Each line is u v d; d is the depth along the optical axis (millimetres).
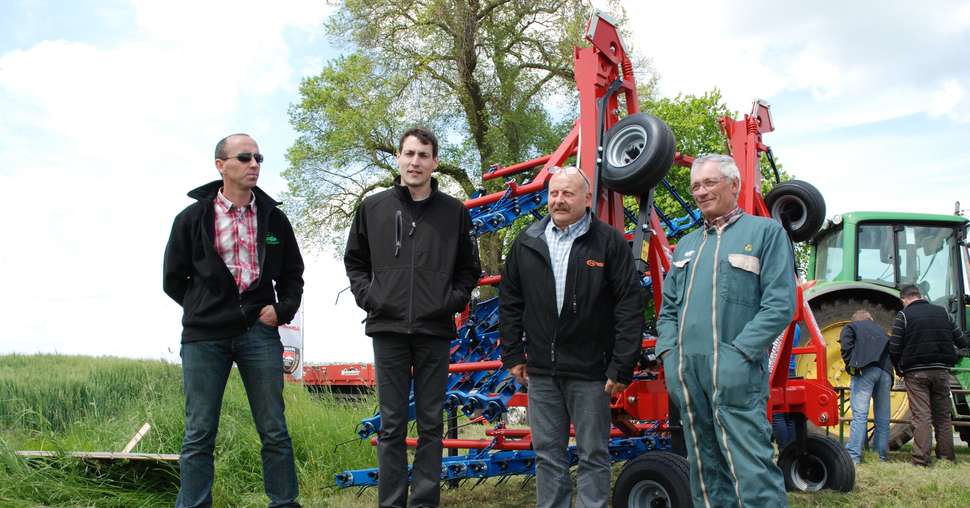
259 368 3404
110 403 6691
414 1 18109
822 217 5586
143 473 4383
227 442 4910
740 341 2883
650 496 3584
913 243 7941
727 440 2902
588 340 3174
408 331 3350
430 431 3434
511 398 4184
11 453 4262
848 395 7625
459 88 17938
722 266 3008
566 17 17781
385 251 3455
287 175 19109
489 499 4613
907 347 6336
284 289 3555
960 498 4559
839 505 4348
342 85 19141
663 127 4000
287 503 3408
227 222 3396
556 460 3221
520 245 3367
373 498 4523
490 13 18266
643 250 4113
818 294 7695
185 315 3373
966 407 7609
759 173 5668
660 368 4312
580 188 3246
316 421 5590
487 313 4922
